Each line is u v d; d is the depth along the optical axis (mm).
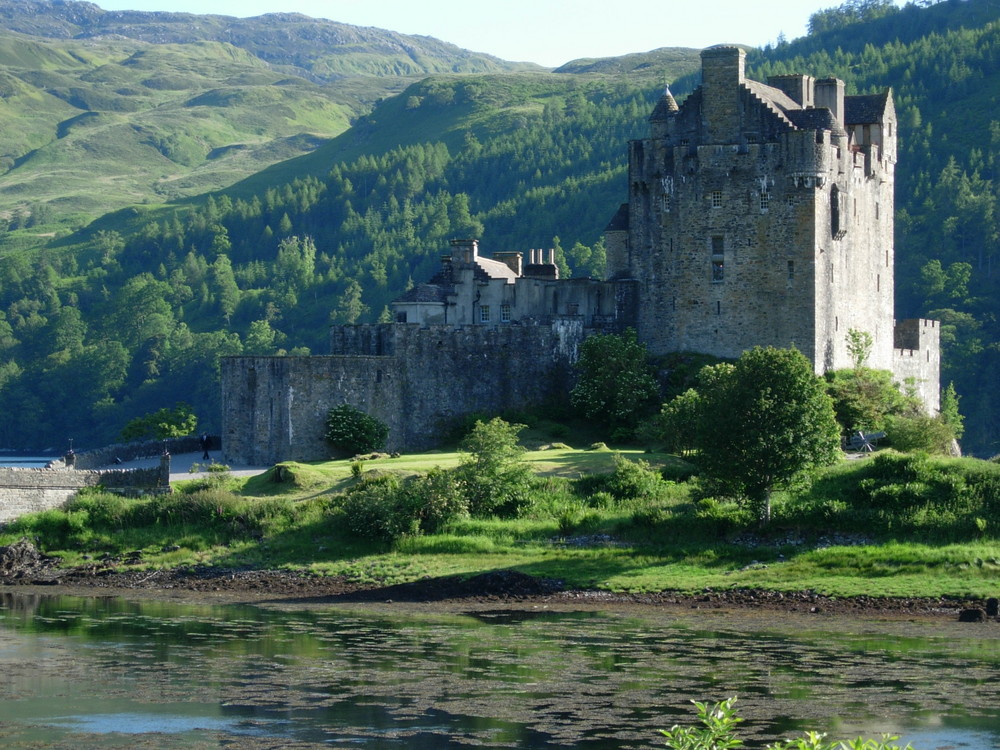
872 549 106438
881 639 86750
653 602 100375
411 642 86812
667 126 158000
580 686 74625
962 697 71938
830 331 153250
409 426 156375
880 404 146750
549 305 167625
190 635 89625
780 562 106875
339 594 106875
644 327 160625
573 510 119250
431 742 64750
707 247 154000
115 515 127125
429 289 170750
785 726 66812
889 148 171125
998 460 122875
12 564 120188
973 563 102812
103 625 93750
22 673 78000
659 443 143250
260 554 119062
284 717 69000
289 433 151750
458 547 115375
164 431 188125
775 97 159250
